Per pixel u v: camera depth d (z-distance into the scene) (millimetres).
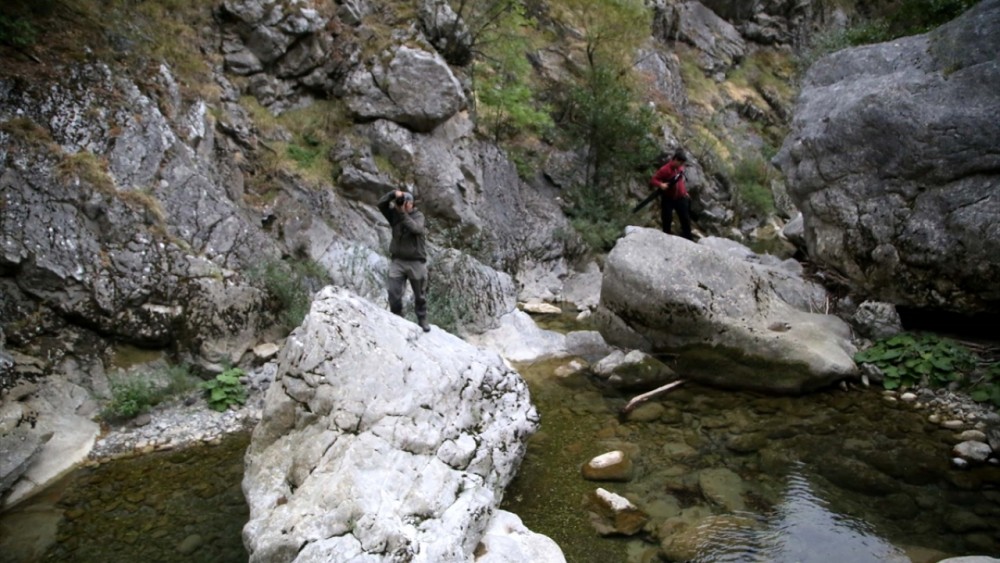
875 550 4781
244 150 9547
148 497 5426
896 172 8266
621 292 8711
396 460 4664
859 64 9500
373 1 11523
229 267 7914
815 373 7418
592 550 4855
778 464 6027
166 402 6762
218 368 7262
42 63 7605
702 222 15250
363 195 10234
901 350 7902
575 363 8500
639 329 8664
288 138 10117
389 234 10070
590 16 14320
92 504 5312
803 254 11719
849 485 5668
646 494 5582
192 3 9891
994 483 5641
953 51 8289
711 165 16281
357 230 9805
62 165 7027
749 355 7738
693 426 6836
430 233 10461
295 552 4008
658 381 8000
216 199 8297
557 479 5836
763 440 6492
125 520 5117
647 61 17609
